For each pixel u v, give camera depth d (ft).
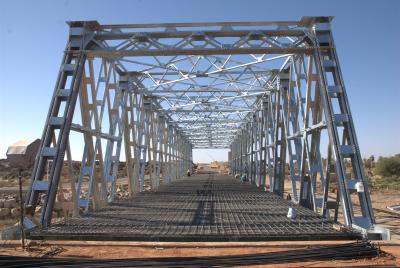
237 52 45.37
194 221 38.24
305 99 48.29
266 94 82.28
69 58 44.04
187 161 186.80
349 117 39.50
